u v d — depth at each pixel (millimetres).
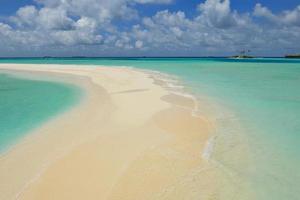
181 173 5941
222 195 5168
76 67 43281
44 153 7156
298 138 7965
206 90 16906
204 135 8266
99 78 25906
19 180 5816
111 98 14562
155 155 6836
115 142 7762
